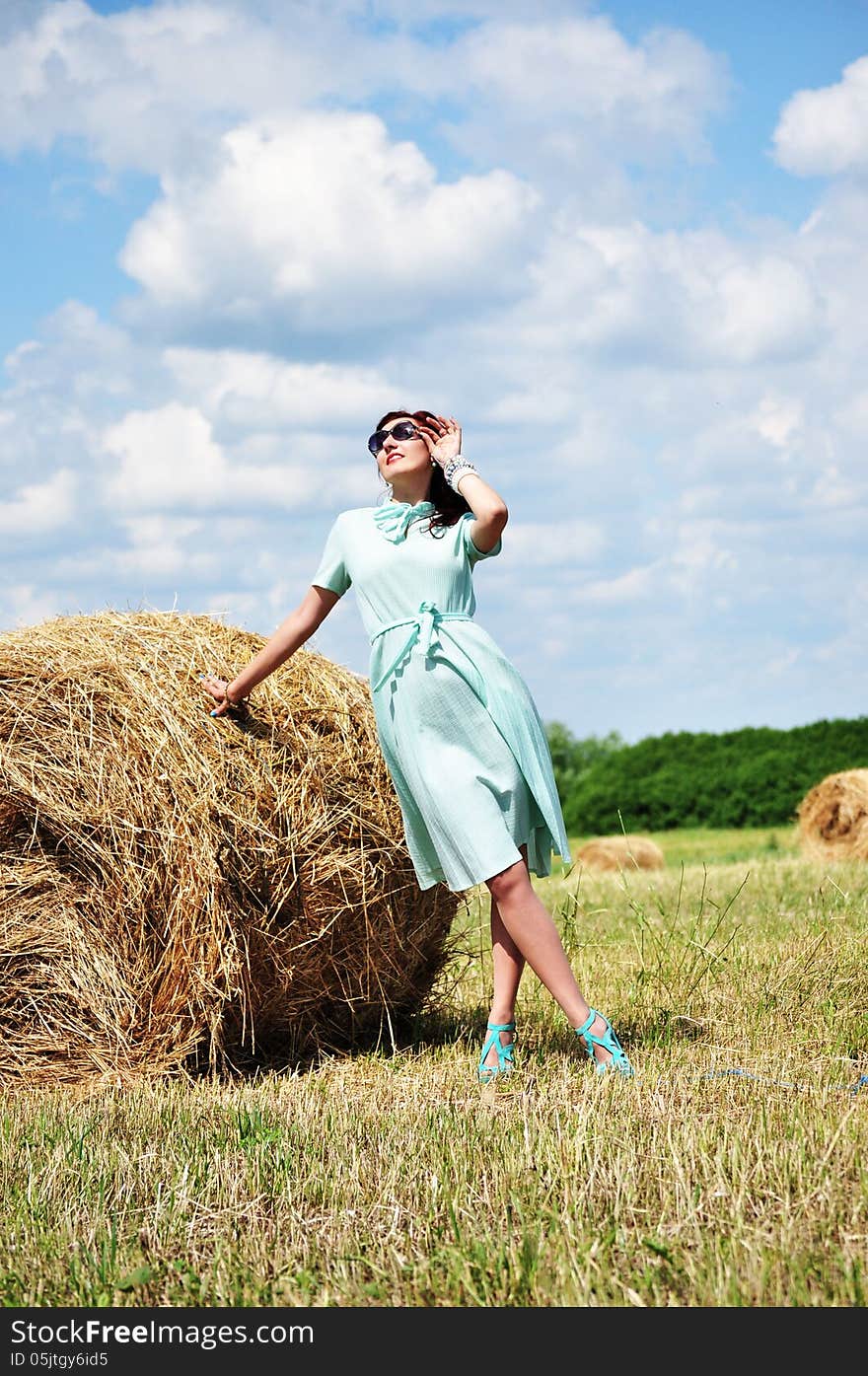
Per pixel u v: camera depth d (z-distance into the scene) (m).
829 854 14.16
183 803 3.96
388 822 4.30
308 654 4.66
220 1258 2.28
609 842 15.98
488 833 3.75
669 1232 2.29
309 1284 2.17
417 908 4.48
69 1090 3.93
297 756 4.20
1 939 4.07
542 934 3.74
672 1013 4.44
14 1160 2.94
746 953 5.29
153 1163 2.87
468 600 3.95
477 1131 3.00
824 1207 2.35
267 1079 3.98
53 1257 2.33
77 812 4.01
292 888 4.08
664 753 29.78
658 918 7.05
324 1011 4.46
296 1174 2.76
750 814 27.53
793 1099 3.20
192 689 4.14
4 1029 4.07
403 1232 2.38
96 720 4.07
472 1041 4.49
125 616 4.51
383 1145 2.90
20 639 4.26
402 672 3.85
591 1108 3.06
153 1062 4.05
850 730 27.67
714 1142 2.80
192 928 3.95
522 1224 2.37
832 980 4.67
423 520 3.96
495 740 3.82
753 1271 2.05
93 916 4.09
